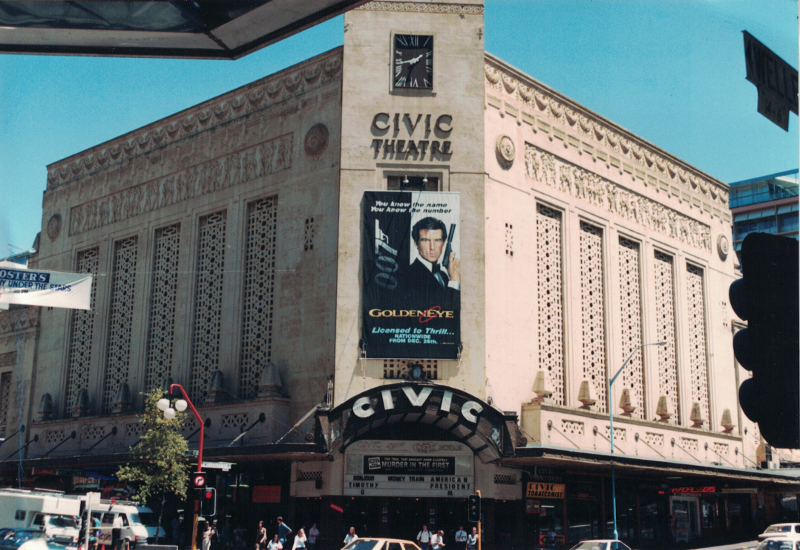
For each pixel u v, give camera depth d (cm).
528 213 4309
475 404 3494
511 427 3525
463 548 3619
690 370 5350
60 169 5641
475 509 2836
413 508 3697
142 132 5141
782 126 574
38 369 5416
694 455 5044
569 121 4734
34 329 5512
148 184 5025
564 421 4131
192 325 4544
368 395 3456
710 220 5838
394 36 4009
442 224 3809
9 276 2461
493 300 3981
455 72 4000
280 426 3897
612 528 4456
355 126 3916
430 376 3703
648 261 5172
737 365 5778
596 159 4894
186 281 4638
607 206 4909
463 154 3922
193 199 4734
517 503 3900
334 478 3662
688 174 5688
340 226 3809
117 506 3769
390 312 3716
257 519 3947
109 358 4988
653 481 4809
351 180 3859
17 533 2759
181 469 3738
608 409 4631
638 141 5269
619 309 4878
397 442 3722
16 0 482
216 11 490
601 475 4462
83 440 4806
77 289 2527
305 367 3934
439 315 3725
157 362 4694
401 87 3962
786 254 481
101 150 5381
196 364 4488
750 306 472
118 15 490
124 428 4588
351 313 3738
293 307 4075
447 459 3719
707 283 5647
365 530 3669
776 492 5747
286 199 4247
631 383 4866
